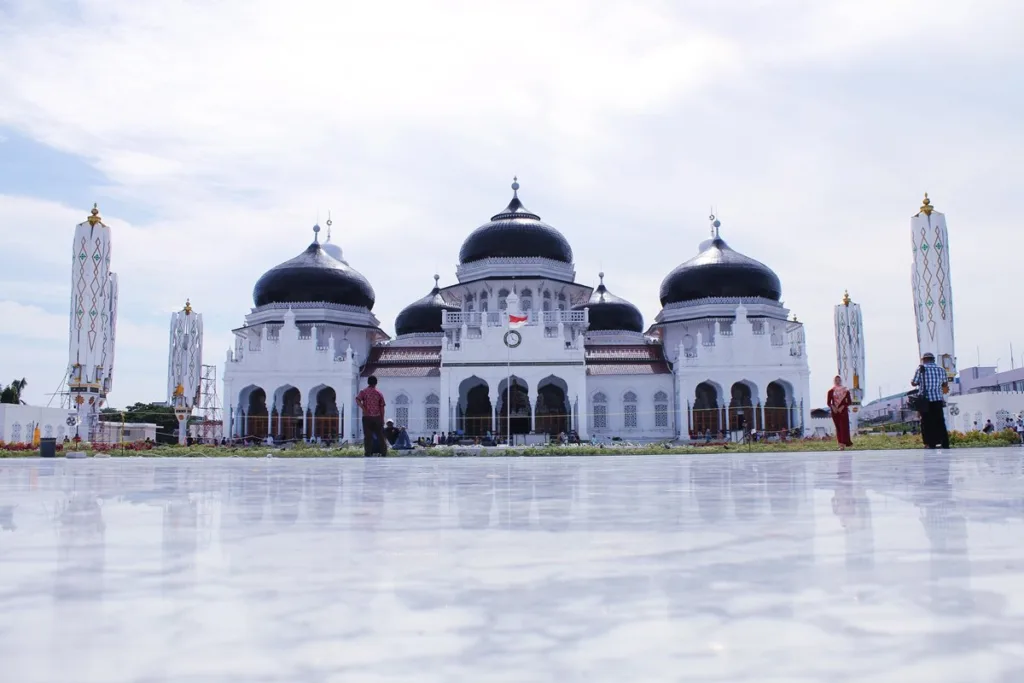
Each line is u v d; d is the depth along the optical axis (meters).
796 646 2.20
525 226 70.75
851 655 2.12
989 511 5.38
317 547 4.07
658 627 2.42
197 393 61.91
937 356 47.53
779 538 4.17
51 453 33.00
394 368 66.94
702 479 9.57
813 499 6.43
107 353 47.84
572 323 67.50
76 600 2.82
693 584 3.02
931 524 4.68
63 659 2.12
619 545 4.01
